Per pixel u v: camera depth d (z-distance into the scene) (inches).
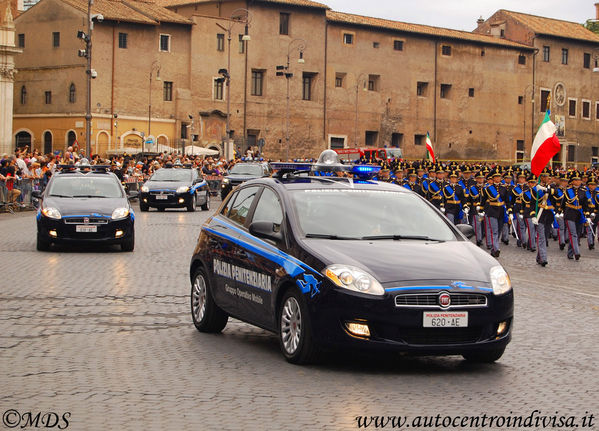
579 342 433.1
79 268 704.4
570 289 664.4
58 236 822.5
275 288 376.8
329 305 347.6
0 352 386.3
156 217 1381.6
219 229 438.9
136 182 1878.7
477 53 4101.9
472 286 351.3
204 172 2290.8
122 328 449.4
